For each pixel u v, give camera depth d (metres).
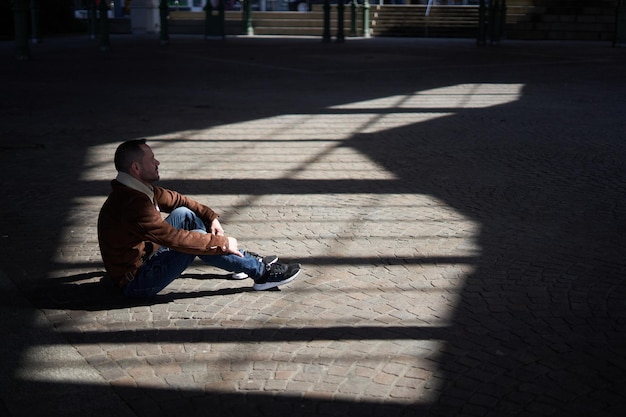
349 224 5.87
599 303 4.37
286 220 5.98
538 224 5.83
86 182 7.21
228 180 7.24
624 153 8.30
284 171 7.60
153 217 4.23
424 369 3.62
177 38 28.75
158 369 3.65
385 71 17.12
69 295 4.55
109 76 16.17
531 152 8.38
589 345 3.85
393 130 9.80
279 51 22.59
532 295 4.49
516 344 3.87
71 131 9.74
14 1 19.47
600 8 28.16
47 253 5.27
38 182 7.19
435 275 4.81
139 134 9.55
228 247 4.39
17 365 3.69
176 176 7.39
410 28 29.59
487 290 4.57
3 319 4.21
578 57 20.66
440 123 10.28
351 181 7.18
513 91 13.59
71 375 3.60
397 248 5.31
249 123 10.34
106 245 4.33
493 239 5.49
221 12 27.48
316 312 4.27
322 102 12.36
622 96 12.91
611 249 5.27
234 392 3.43
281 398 3.37
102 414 3.26
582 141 8.98
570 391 3.41
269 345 3.88
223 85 14.66
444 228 5.75
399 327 4.06
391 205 6.38
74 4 38.41
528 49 23.50
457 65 18.42
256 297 4.51
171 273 4.37
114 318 4.23
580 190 6.80
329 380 3.52
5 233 5.69
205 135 9.49
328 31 25.95
